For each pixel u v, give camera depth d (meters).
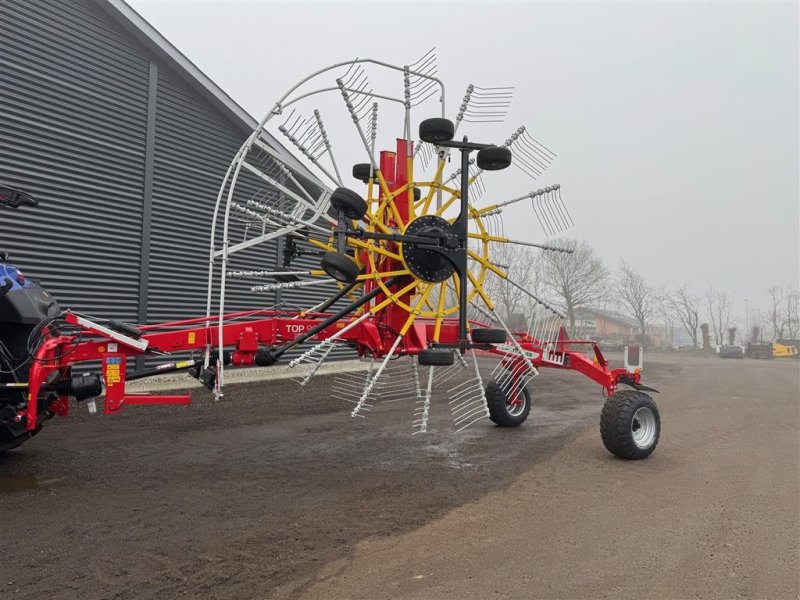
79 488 5.30
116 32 10.93
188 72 11.86
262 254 13.45
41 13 9.84
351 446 7.29
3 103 9.36
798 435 8.59
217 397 5.27
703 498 5.36
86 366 9.51
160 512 4.71
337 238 4.77
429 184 5.58
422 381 8.27
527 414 8.92
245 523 4.51
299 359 4.90
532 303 6.66
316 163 5.54
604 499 5.29
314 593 3.40
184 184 12.08
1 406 5.36
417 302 5.46
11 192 6.22
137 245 11.23
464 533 4.41
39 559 3.79
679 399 12.91
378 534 4.35
